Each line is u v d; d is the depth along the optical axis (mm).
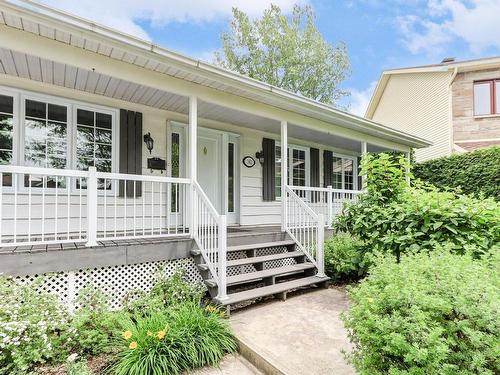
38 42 3611
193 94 4902
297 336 3270
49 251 3496
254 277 4441
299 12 18656
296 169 8859
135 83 4504
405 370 1752
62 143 5016
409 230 4090
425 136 13758
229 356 3072
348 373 2576
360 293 2207
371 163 4977
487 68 12523
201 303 4117
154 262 4301
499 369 1627
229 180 7344
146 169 5855
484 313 1680
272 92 5445
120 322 3080
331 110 6562
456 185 9719
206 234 4398
